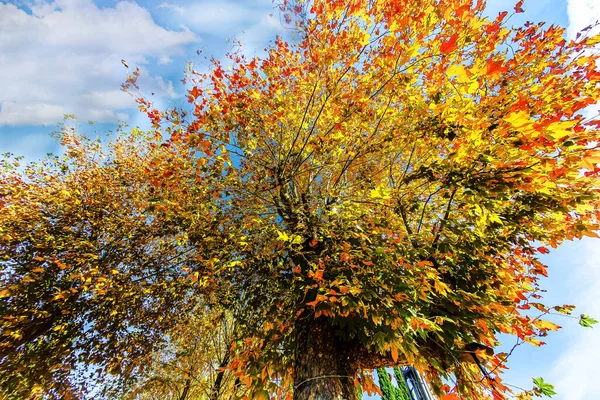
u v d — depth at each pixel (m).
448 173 3.30
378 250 3.37
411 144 4.21
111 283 6.19
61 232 7.07
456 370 3.41
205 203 4.89
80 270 6.25
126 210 7.93
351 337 3.40
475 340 3.43
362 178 5.34
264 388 3.03
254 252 5.18
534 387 2.97
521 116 2.60
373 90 3.98
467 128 3.14
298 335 3.86
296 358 3.68
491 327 3.40
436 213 4.62
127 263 7.14
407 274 3.29
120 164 8.27
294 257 4.55
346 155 4.96
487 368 3.35
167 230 6.54
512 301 3.45
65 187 7.76
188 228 5.86
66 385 6.07
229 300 5.91
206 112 4.43
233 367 3.27
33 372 5.64
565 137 2.75
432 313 3.47
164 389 8.02
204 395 8.12
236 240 5.23
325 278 3.76
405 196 4.12
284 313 4.03
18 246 6.44
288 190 5.69
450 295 3.29
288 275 4.90
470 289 3.61
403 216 4.22
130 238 7.11
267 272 5.24
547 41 3.48
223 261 4.96
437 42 3.47
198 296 7.02
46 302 5.97
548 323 3.42
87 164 8.48
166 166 4.58
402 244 3.74
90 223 7.58
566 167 2.75
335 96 4.29
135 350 7.16
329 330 3.72
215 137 4.46
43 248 6.46
